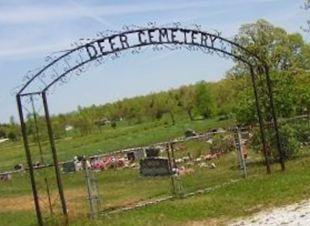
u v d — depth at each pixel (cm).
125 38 1738
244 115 2706
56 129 8925
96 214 1697
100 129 9781
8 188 3122
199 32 1878
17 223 1911
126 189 2347
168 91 10000
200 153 3409
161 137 6116
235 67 4453
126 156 3438
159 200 1869
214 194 1817
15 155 6788
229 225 1397
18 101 1566
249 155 2798
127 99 10831
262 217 1412
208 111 8562
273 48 5150
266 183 1852
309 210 1389
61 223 1617
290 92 2716
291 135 2470
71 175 3162
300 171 2005
